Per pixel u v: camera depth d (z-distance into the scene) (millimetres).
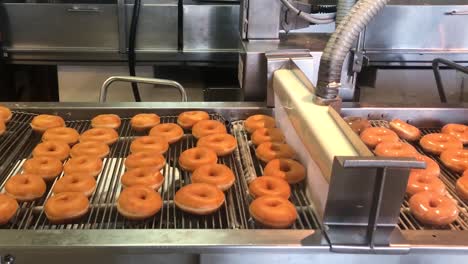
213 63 2498
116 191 1175
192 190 1116
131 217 1062
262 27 1708
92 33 2426
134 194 1097
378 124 1531
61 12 2379
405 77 2205
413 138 1463
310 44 1690
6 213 1028
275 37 1728
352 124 1468
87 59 2457
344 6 1607
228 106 1561
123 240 907
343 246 905
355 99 2160
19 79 2564
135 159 1252
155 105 1564
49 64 2463
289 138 1339
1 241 896
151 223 1071
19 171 1245
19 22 2391
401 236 932
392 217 949
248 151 1377
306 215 1082
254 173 1262
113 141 1393
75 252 894
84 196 1098
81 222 1071
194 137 1441
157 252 902
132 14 2379
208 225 1073
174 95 2609
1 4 2350
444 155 1336
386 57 2146
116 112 1538
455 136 1440
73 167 1213
